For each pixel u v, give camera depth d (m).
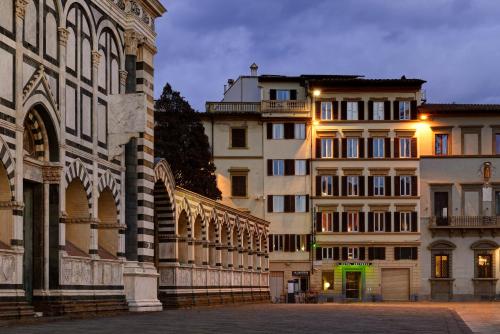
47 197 35.41
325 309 53.62
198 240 57.75
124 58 43.72
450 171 99.50
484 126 99.38
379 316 41.59
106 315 38.66
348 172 99.69
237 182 100.00
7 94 31.69
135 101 41.31
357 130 100.00
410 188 99.38
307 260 98.88
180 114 90.31
